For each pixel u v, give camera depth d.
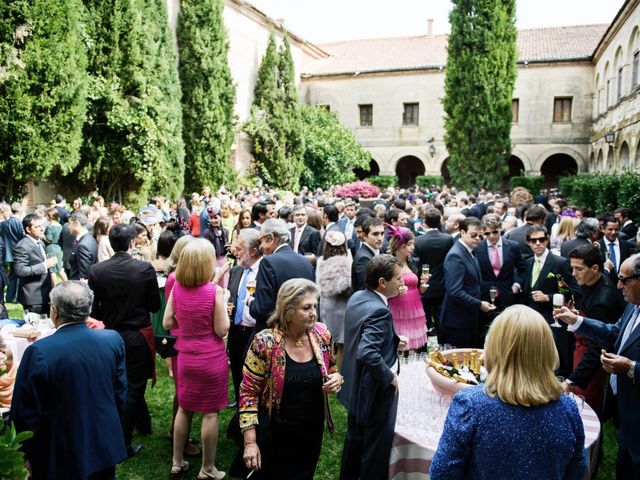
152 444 4.45
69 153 11.95
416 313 5.13
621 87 19.28
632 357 3.04
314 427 3.13
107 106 13.88
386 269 3.35
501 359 2.01
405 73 28.84
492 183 23.38
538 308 5.19
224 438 4.55
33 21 10.70
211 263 3.74
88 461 2.82
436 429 3.16
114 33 14.07
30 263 6.50
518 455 1.92
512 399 1.95
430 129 28.67
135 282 4.16
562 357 4.93
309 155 25.70
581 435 2.03
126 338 4.11
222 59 20.28
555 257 5.26
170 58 17.23
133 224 5.91
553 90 26.62
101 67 14.03
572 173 29.12
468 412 2.01
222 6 20.25
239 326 4.71
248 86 25.20
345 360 3.47
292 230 7.68
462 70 23.30
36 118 11.12
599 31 29.11
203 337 3.78
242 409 2.99
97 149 14.05
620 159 19.14
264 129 23.31
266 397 3.03
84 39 13.40
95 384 2.89
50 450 2.77
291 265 4.20
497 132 23.20
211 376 3.77
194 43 19.42
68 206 12.71
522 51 28.23
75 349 2.86
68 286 2.98
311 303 3.01
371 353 3.08
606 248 7.35
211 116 19.67
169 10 19.47
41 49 10.92
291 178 23.95
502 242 5.78
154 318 6.05
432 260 6.43
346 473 3.50
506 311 2.08
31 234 6.57
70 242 8.35
